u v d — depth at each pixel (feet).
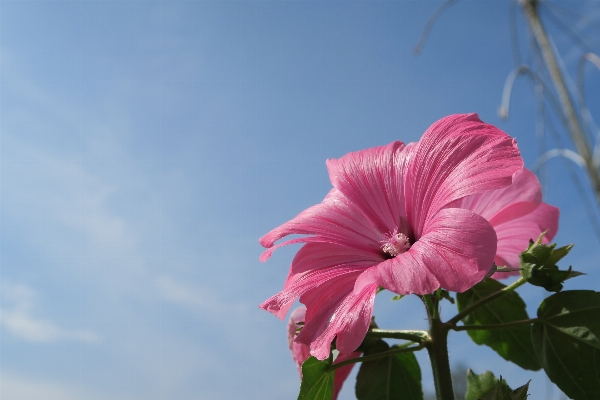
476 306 0.70
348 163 0.85
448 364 0.67
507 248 0.87
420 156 0.75
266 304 0.68
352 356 0.82
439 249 0.62
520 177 0.85
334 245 0.76
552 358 0.68
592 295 0.68
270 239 0.77
